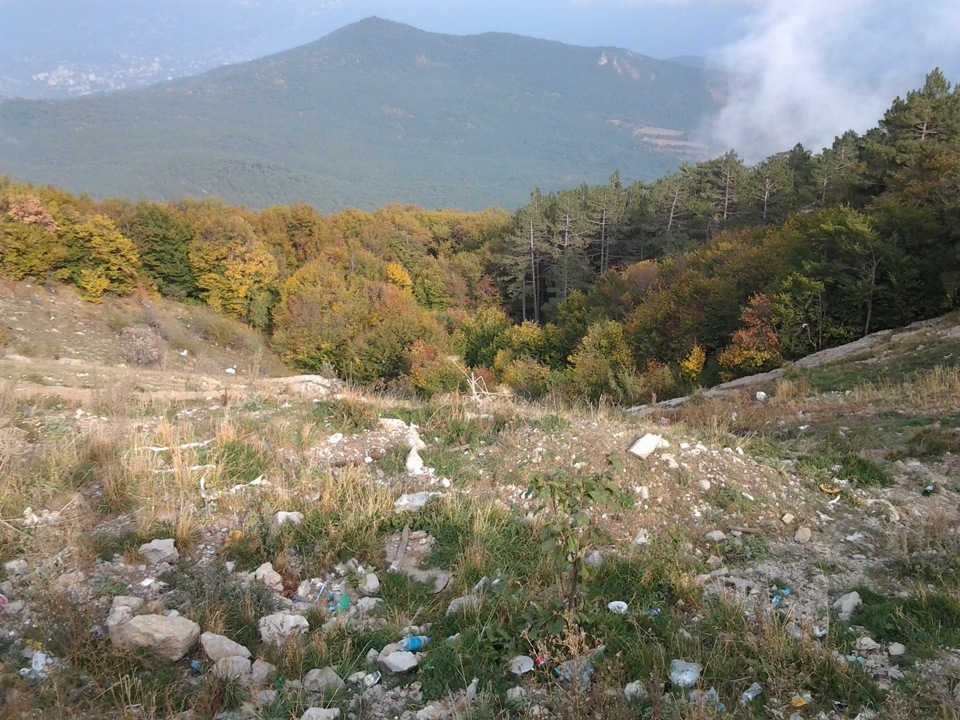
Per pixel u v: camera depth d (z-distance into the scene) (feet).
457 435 27.91
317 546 19.13
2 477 21.43
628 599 16.75
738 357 82.28
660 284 134.82
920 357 53.72
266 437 26.86
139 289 135.64
